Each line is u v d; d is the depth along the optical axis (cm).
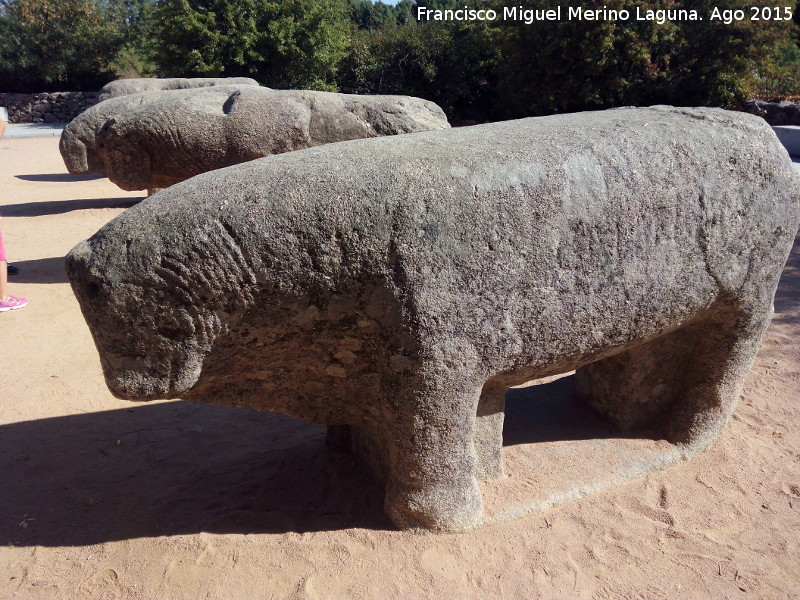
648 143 167
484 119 1576
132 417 248
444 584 159
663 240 168
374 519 178
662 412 219
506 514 179
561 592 159
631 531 179
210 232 136
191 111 381
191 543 170
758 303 193
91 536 176
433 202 144
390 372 153
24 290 393
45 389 271
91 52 1694
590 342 169
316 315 148
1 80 1666
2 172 871
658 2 1136
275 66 1349
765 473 206
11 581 160
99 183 797
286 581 159
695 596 160
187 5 1262
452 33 1586
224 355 150
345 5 1527
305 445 218
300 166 147
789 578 166
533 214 152
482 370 157
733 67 1154
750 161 177
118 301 136
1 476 206
